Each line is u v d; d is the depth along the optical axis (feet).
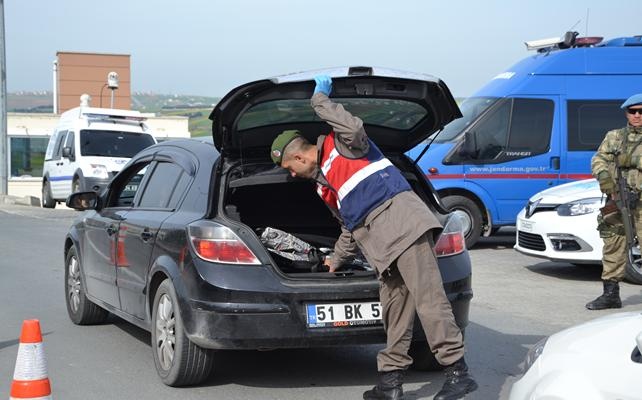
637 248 32.89
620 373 11.55
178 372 19.21
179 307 18.79
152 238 20.65
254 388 19.84
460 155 45.39
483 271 38.65
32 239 50.98
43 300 30.96
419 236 16.92
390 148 21.33
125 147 76.28
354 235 17.53
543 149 45.75
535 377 12.81
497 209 45.73
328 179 17.58
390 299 17.75
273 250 19.85
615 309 29.32
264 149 20.57
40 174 126.31
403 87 18.95
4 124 92.53
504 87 46.19
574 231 34.71
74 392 19.45
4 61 91.50
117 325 26.81
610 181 27.43
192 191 20.31
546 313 28.91
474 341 24.75
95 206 25.48
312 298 18.15
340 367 21.86
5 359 22.47
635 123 27.02
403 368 18.07
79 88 165.78
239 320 17.92
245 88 18.12
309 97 18.67
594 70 46.09
